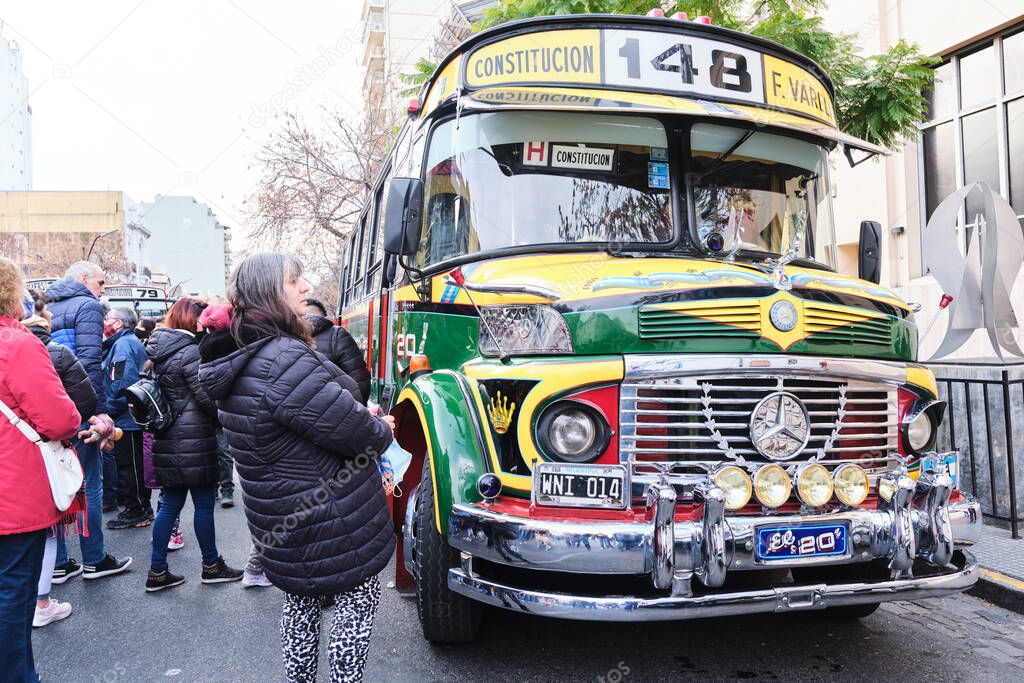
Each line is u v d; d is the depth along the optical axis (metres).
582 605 3.00
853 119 7.68
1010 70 8.74
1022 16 8.34
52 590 5.28
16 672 3.23
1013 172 8.73
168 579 5.27
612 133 4.16
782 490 3.13
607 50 4.17
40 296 5.07
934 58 7.66
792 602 3.09
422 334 4.48
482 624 4.20
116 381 6.94
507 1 7.78
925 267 9.55
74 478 3.41
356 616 2.84
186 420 5.09
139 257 56.44
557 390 3.24
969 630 4.25
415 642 4.08
